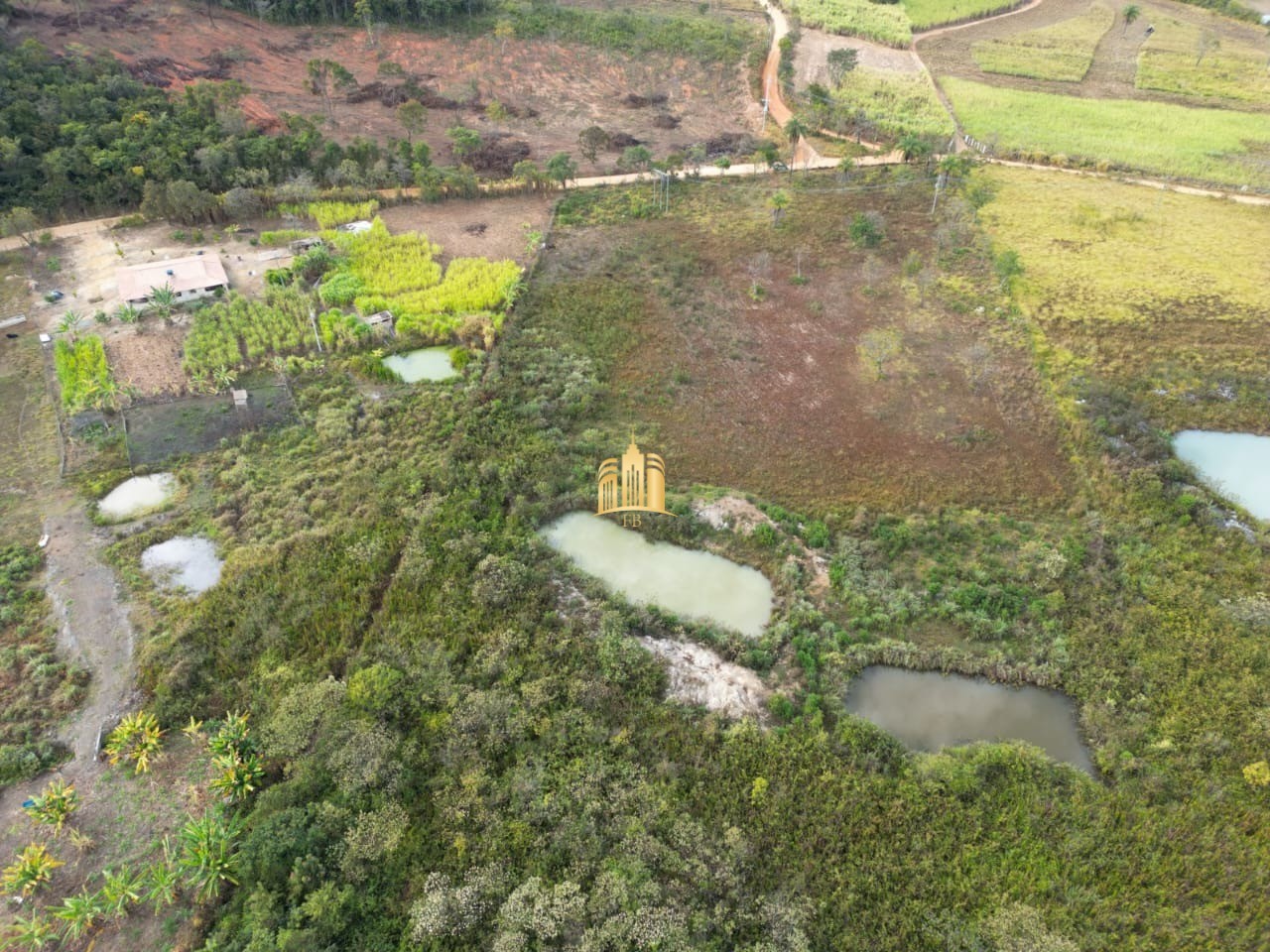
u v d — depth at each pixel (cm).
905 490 5200
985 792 3575
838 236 7844
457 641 4141
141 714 3812
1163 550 4734
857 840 3419
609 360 6231
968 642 4312
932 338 6556
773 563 4703
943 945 3077
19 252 7138
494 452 5328
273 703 3875
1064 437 5578
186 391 5794
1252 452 5472
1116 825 3481
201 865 3166
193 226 7706
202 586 4525
